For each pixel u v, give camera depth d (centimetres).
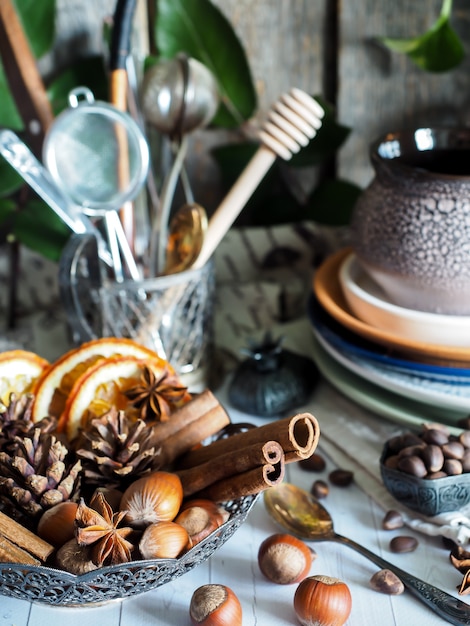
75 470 41
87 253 53
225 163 63
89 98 50
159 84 51
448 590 42
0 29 54
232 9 60
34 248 58
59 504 40
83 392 46
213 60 60
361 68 62
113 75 51
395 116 63
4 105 57
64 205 51
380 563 43
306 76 63
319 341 54
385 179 49
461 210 47
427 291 49
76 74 59
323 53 62
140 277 55
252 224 66
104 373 46
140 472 42
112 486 42
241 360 59
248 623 41
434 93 63
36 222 58
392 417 50
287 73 63
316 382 56
